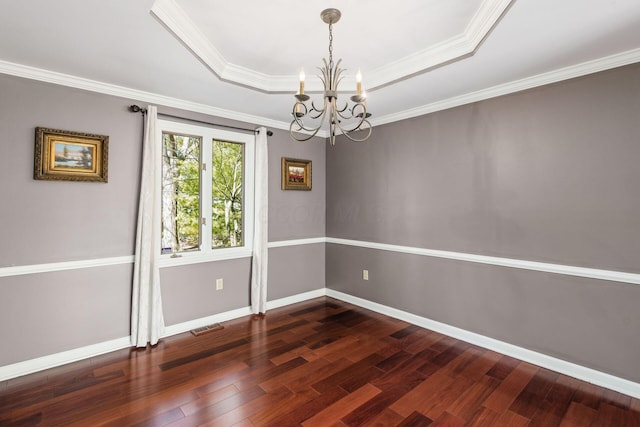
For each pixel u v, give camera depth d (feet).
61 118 8.45
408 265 11.65
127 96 9.42
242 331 10.77
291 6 5.98
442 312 10.69
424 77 8.47
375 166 12.69
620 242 7.38
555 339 8.33
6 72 7.73
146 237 9.52
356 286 13.52
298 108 5.75
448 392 7.39
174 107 10.31
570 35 6.42
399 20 6.47
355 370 8.33
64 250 8.59
